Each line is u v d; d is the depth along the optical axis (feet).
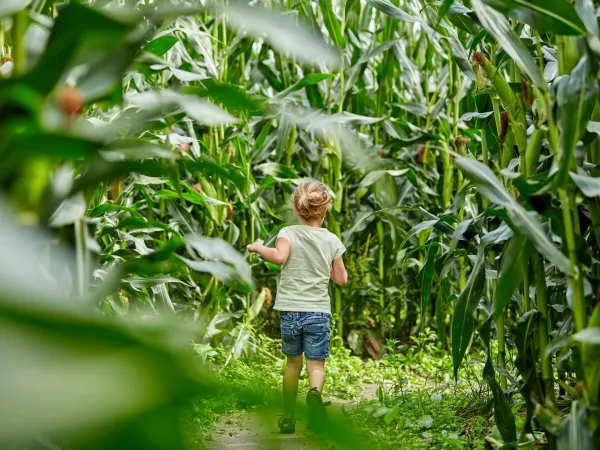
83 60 3.37
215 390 1.26
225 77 17.15
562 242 6.57
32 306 1.18
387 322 22.90
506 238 7.78
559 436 5.87
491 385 8.36
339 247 12.86
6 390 1.05
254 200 17.67
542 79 6.30
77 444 1.34
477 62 8.03
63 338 1.17
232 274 5.53
